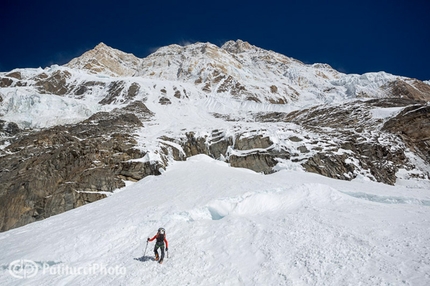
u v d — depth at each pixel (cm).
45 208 3041
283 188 2352
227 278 1219
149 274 1321
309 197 2127
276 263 1266
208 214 2109
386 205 1919
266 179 2817
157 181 3212
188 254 1473
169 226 1873
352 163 3819
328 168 3681
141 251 1596
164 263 1408
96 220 2167
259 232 1606
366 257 1200
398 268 1090
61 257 1623
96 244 1744
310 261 1235
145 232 1844
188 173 3344
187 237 1681
